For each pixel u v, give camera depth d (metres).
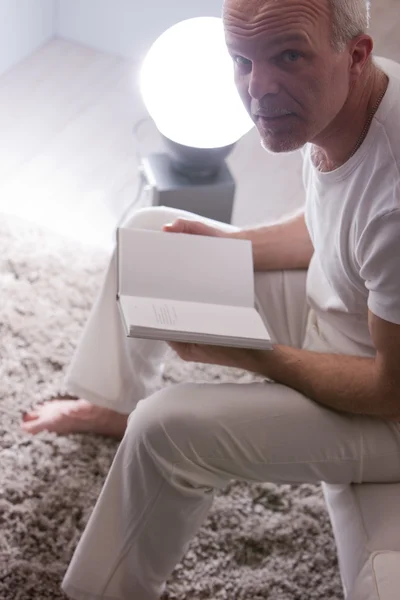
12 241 2.16
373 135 1.18
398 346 1.21
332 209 1.28
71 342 1.95
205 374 1.94
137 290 1.34
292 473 1.36
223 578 1.56
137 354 1.63
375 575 1.21
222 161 2.17
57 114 2.74
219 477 1.37
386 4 3.25
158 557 1.40
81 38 3.03
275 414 1.32
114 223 2.38
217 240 1.44
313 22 1.07
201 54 1.87
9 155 2.55
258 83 1.12
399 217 1.13
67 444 1.73
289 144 1.19
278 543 1.63
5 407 1.77
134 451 1.31
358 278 1.29
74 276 2.11
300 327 1.58
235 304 1.38
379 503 1.33
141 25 2.92
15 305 1.99
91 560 1.40
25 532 1.57
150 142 2.69
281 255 1.57
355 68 1.14
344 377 1.31
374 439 1.33
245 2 1.09
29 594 1.49
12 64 2.88
